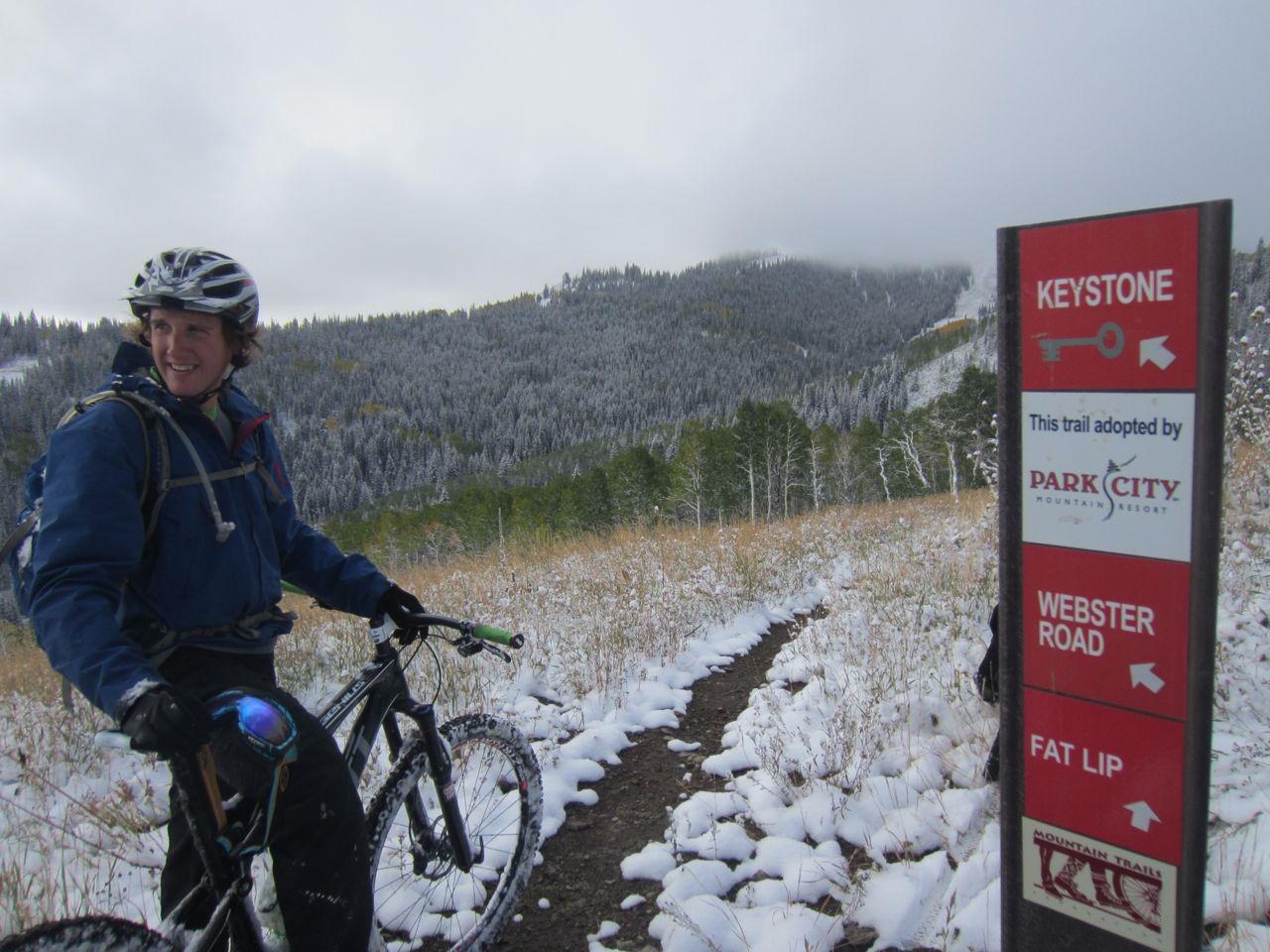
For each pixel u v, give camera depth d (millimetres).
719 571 8539
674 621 6656
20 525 1924
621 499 45969
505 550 13133
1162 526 1905
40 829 3451
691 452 44781
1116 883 2049
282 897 2027
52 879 3023
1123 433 1941
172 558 2031
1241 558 5348
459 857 2877
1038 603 2123
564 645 6180
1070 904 2135
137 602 2035
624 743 4691
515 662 5715
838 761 3975
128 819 3576
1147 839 1989
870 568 7965
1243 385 5832
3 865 2975
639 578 8023
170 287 2043
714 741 4734
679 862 3387
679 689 5609
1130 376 1916
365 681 2625
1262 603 4941
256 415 2324
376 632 2680
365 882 2148
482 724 3061
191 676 2061
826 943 2762
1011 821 2223
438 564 14492
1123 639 1988
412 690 5277
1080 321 1984
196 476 2062
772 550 9602
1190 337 1820
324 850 2066
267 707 1909
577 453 181500
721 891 3186
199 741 1655
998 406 2150
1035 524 2111
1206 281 1779
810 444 49938
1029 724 2168
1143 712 1970
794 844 3398
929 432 39188
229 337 2191
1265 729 3689
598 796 4090
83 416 1936
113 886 3119
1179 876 1944
